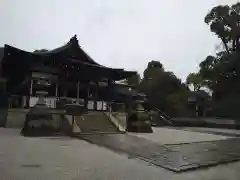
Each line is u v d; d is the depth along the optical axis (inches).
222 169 280.7
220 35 1203.2
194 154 350.6
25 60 782.5
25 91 783.7
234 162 320.8
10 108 655.8
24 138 421.7
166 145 414.3
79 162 275.9
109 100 997.8
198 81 1721.2
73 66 860.6
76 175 226.2
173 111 1246.9
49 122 501.0
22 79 789.2
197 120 1058.7
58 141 410.3
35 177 212.4
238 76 1088.2
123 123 655.8
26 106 716.0
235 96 1090.7
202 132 719.7
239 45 1154.0
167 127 905.5
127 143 414.3
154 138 498.0
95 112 698.8
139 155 329.4
